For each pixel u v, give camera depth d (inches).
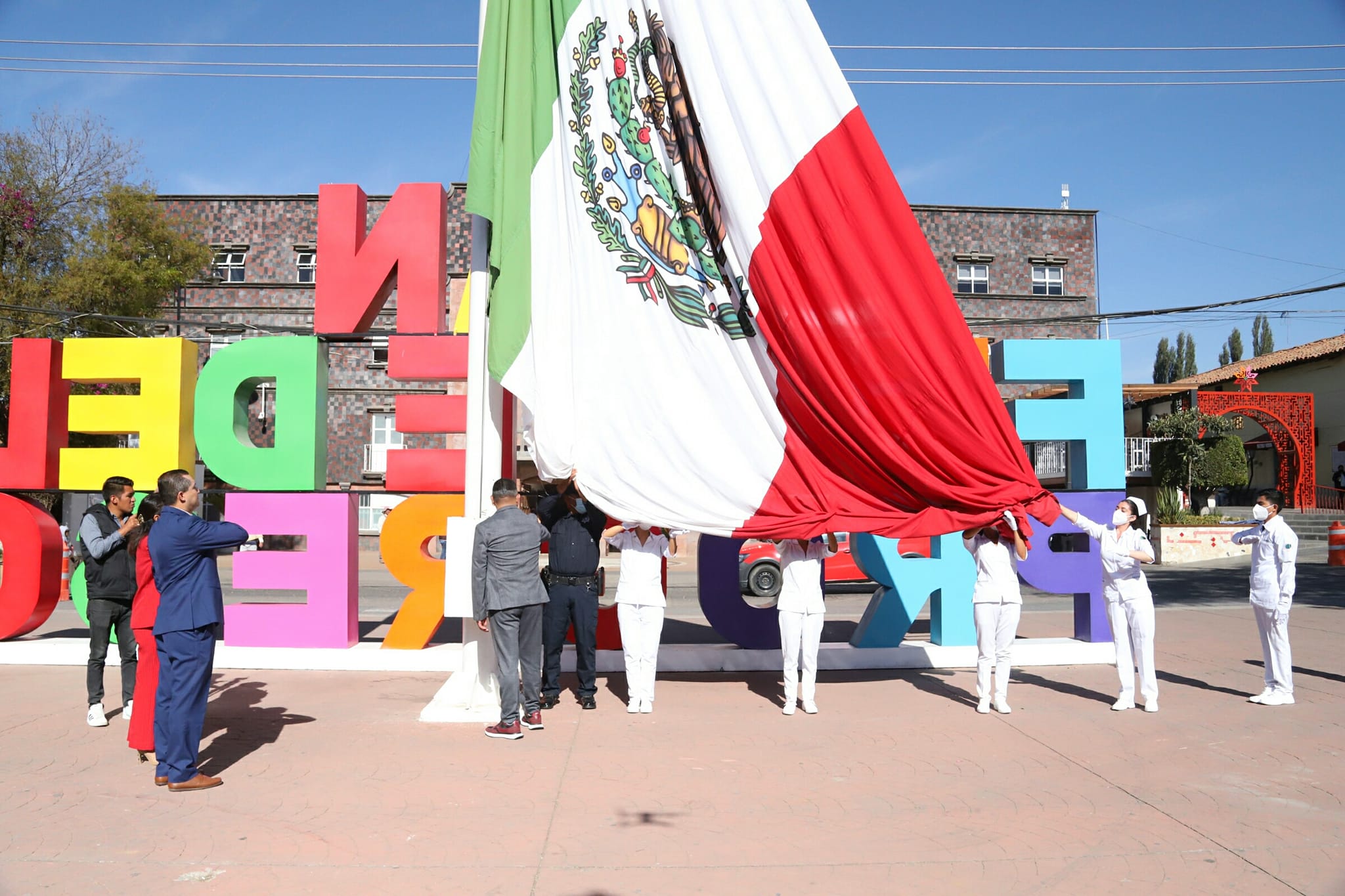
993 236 1288.1
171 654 206.1
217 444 379.6
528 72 296.5
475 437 290.5
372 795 204.2
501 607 255.6
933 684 338.3
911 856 169.9
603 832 181.9
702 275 298.5
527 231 288.7
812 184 293.4
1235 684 331.9
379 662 361.4
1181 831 183.0
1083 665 376.5
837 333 290.4
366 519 1156.5
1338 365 1127.6
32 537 384.8
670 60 301.4
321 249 385.4
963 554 381.4
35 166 1019.9
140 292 1043.9
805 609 290.4
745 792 207.9
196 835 178.7
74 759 233.5
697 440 293.3
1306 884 156.9
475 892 152.4
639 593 292.5
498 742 252.4
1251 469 1262.3
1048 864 165.8
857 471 293.0
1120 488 391.5
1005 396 1185.4
